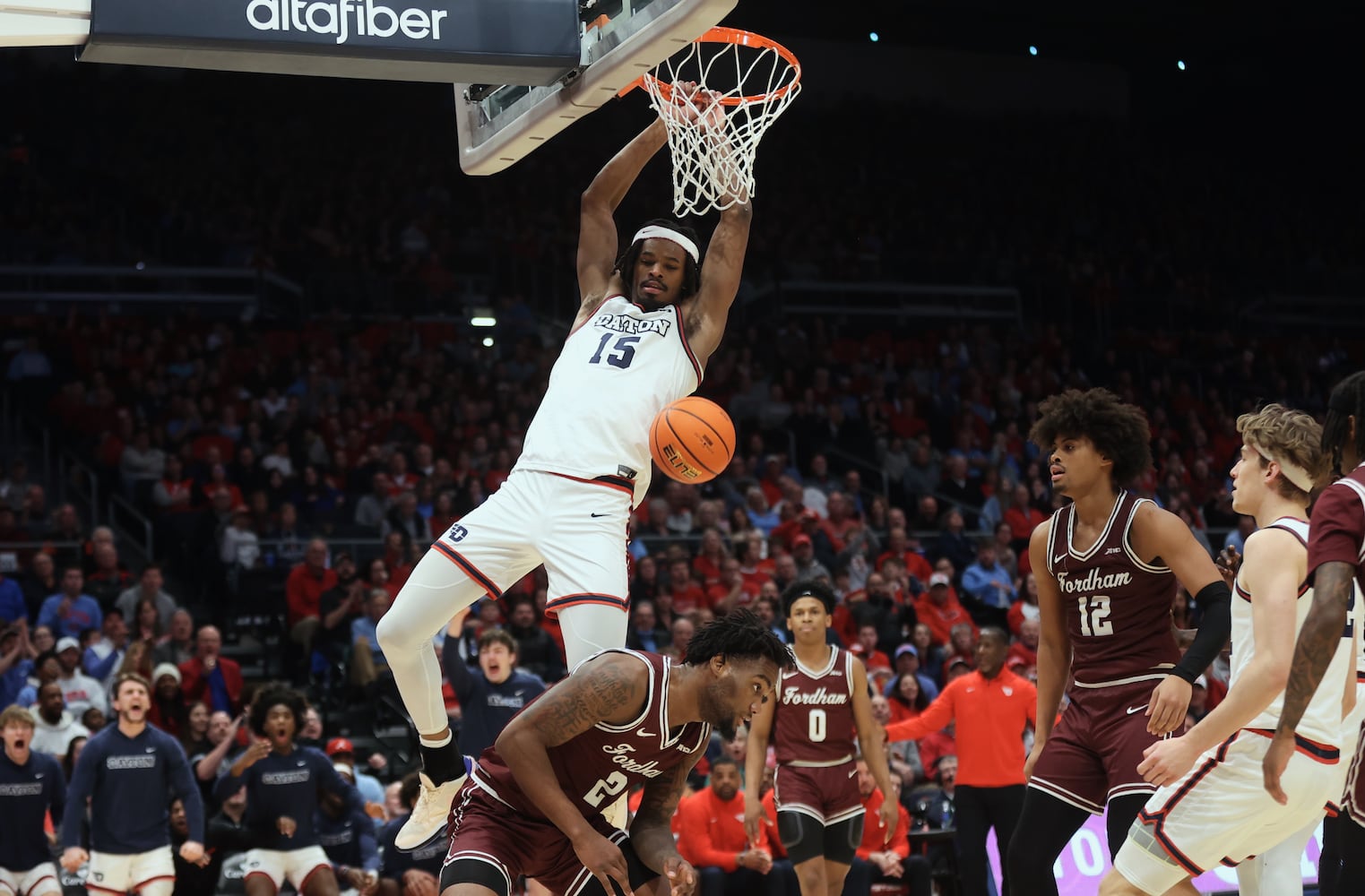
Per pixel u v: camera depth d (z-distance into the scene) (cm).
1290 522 389
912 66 2592
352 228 2097
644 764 371
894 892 838
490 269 1944
